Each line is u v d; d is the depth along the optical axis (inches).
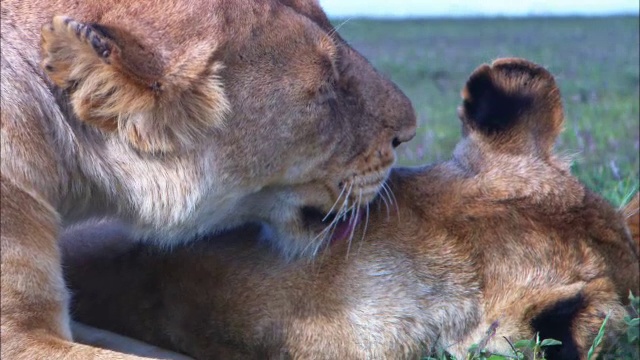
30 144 250.2
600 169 449.7
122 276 269.3
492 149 280.8
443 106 855.7
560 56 1295.5
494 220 268.4
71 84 249.0
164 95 253.3
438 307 263.3
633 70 1043.9
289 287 259.9
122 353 236.7
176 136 261.3
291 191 279.6
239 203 278.5
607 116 707.4
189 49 255.4
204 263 264.5
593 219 275.4
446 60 1293.1
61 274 254.2
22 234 245.0
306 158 276.7
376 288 260.2
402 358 261.0
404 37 1843.0
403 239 265.7
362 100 284.4
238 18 263.4
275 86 269.1
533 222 268.7
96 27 243.0
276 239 276.8
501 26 2135.8
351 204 279.0
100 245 275.9
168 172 266.4
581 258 269.3
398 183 277.4
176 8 256.2
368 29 2057.1
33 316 242.2
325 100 275.7
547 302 262.2
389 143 286.8
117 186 269.1
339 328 258.7
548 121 284.8
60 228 261.1
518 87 285.0
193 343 264.1
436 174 278.8
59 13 255.3
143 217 271.9
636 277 284.0
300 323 259.3
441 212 270.2
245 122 267.7
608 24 2070.6
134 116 255.0
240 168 271.7
